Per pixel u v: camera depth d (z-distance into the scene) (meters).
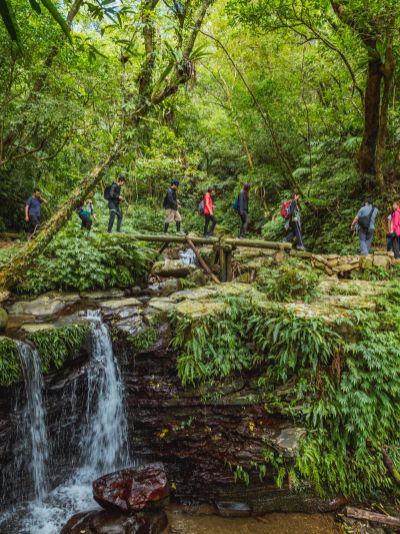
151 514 4.08
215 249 7.74
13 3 5.99
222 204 18.11
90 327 4.91
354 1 7.87
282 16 9.33
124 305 5.73
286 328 4.74
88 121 8.15
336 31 9.51
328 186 12.24
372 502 4.29
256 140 14.76
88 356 4.83
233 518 4.18
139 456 4.80
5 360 4.04
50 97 7.64
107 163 5.51
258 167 15.90
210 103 18.94
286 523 4.09
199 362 4.66
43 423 4.41
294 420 4.48
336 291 6.23
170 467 4.65
